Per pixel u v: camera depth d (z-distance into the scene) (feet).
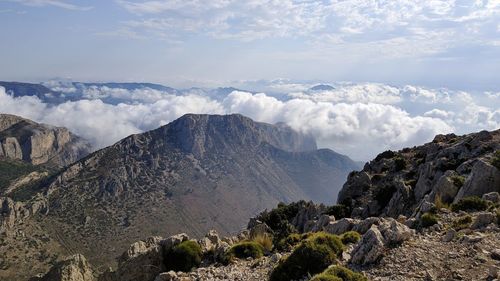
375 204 181.98
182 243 96.89
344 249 73.05
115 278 97.09
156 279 83.41
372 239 67.77
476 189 114.01
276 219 200.64
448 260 61.36
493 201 98.37
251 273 78.33
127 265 96.53
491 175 113.09
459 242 68.64
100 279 101.96
